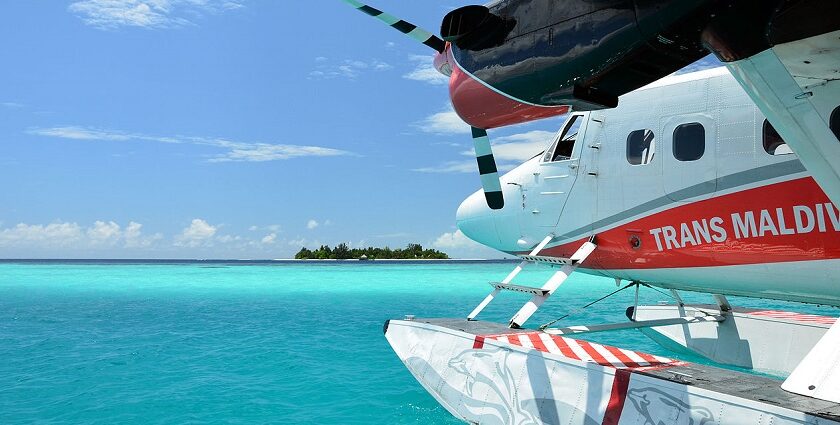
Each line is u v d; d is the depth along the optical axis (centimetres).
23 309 1506
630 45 339
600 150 639
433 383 586
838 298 512
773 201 501
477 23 419
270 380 704
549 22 376
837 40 342
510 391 500
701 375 417
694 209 556
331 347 927
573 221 673
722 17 303
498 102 423
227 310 1484
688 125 562
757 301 1698
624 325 643
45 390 655
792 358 709
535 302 613
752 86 312
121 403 602
